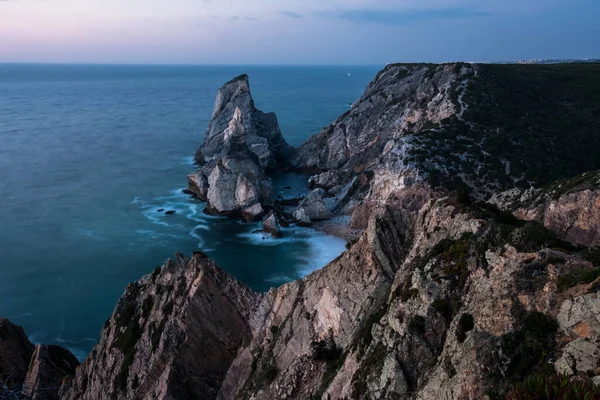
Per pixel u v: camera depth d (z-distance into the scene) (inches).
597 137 3361.2
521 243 660.7
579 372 467.5
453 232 841.5
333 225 3184.1
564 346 502.0
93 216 3344.0
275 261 2655.0
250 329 1293.1
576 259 589.6
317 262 2647.6
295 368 1032.8
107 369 1429.6
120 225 3186.5
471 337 594.6
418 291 749.3
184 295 1349.7
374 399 695.1
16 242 2878.9
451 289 711.1
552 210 1002.1
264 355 1173.1
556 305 544.4
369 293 1011.9
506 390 490.6
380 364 733.9
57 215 3346.5
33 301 2246.6
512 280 606.5
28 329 2036.2
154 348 1318.9
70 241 2915.8
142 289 1624.0
